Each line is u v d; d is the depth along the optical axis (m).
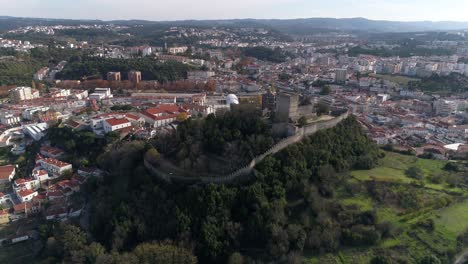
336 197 161.12
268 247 136.75
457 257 135.88
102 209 166.00
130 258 130.62
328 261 133.50
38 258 152.50
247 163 160.00
